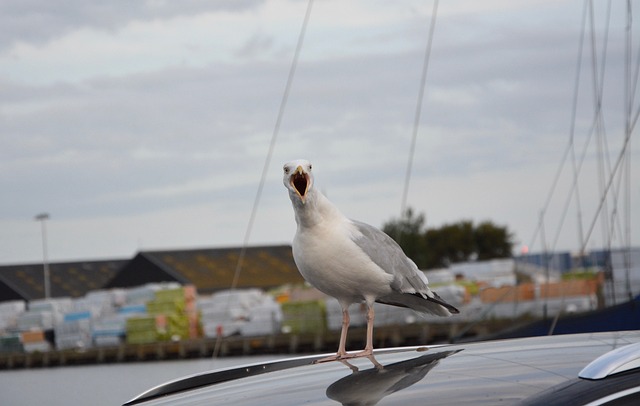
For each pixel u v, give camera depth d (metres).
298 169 4.24
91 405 32.53
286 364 3.60
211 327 59.94
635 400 2.46
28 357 61.78
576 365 2.78
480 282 50.84
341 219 4.43
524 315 29.94
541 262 50.91
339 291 4.46
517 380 2.69
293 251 4.48
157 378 42.47
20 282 104.56
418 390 2.74
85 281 107.94
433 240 86.19
